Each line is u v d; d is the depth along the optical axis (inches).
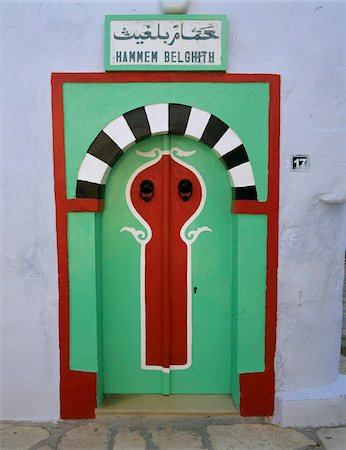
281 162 133.4
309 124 132.9
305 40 131.3
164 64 129.4
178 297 143.9
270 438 128.0
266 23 130.6
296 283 136.9
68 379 136.2
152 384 146.4
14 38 129.6
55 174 132.1
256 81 131.2
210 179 140.9
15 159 132.0
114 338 144.7
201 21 129.0
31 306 135.3
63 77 130.3
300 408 134.0
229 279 143.6
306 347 139.0
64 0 129.2
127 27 128.9
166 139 138.3
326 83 132.3
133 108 131.3
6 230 133.7
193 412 137.7
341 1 131.0
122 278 143.3
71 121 131.4
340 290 145.2
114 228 142.1
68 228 133.6
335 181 134.5
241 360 137.3
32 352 136.3
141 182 141.3
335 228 140.3
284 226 135.0
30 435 128.9
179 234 142.4
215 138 132.5
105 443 124.9
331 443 126.1
